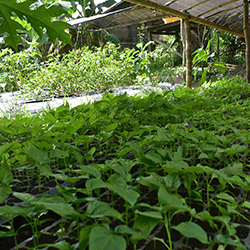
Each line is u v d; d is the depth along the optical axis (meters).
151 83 6.40
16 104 4.24
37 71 5.71
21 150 1.72
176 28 12.06
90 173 1.17
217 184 1.54
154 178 1.21
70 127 1.96
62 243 0.88
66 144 1.73
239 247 0.86
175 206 0.88
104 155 2.20
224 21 7.48
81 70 5.64
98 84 5.78
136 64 7.36
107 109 2.85
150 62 8.14
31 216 0.99
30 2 2.37
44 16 2.43
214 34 13.08
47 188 1.63
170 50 8.92
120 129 2.63
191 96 3.75
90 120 2.25
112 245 0.72
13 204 1.43
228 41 12.86
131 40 15.60
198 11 5.92
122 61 7.05
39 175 1.63
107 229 0.80
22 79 5.36
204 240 0.78
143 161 1.38
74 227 1.19
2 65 5.35
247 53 5.53
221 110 2.76
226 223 0.88
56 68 5.49
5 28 2.50
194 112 3.01
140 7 6.04
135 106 2.93
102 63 6.09
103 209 0.89
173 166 1.23
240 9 6.70
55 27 2.51
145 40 12.39
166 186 1.10
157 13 6.39
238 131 1.93
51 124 2.23
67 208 0.89
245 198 1.34
